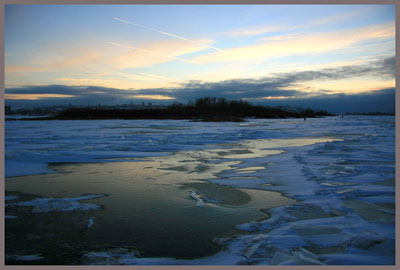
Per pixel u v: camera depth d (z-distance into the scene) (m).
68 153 10.56
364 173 7.16
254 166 8.38
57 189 6.05
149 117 65.31
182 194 5.68
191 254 3.31
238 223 4.21
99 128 27.12
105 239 3.70
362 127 30.23
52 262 3.13
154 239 3.71
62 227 4.07
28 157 9.60
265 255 3.23
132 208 4.87
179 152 11.27
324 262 3.05
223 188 6.08
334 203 4.91
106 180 6.83
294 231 3.82
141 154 10.68
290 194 5.57
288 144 13.90
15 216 4.47
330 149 11.71
